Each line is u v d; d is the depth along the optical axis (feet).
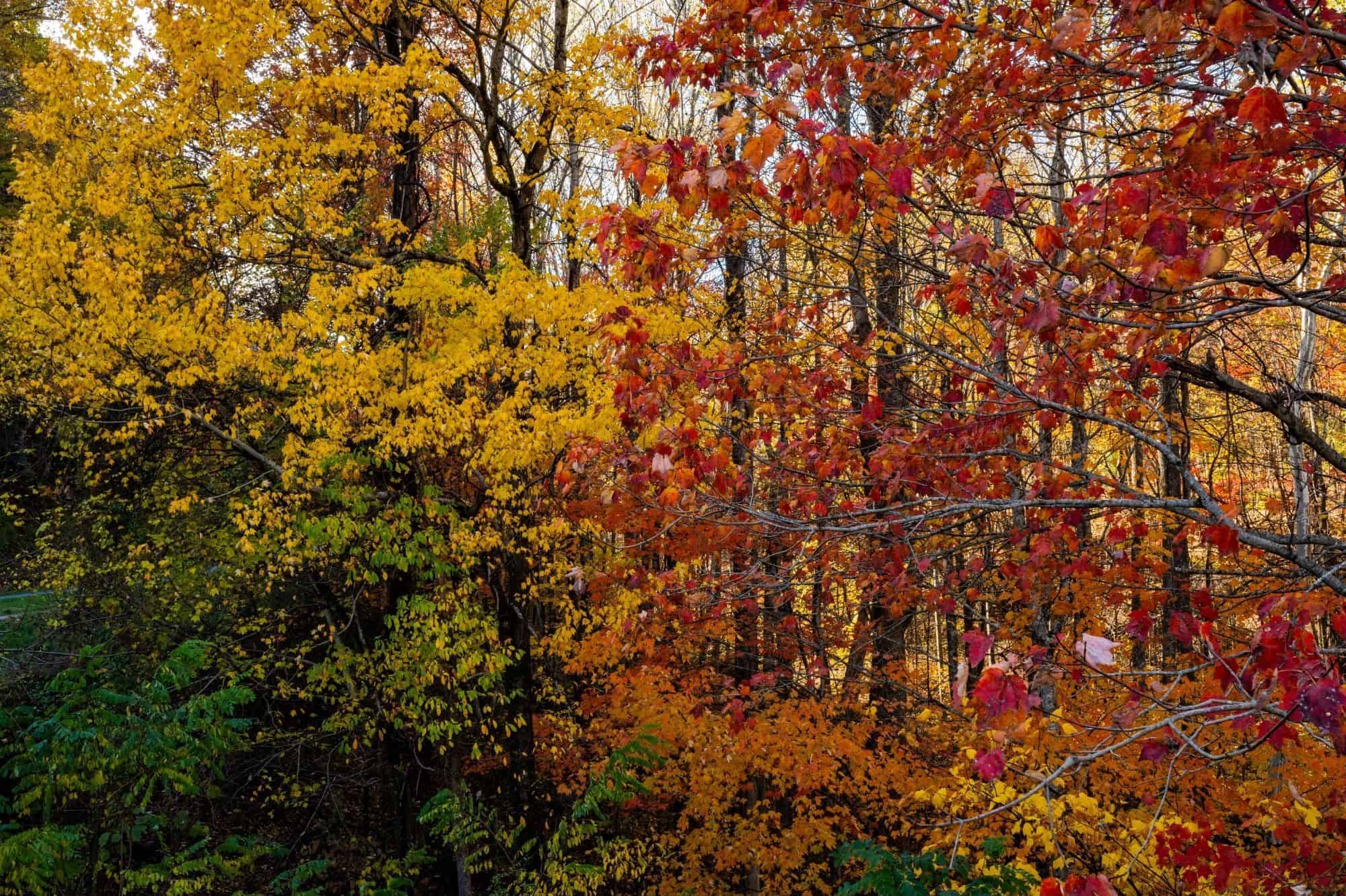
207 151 25.99
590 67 27.50
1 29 54.95
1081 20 9.06
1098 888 7.05
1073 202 9.97
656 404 14.19
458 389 28.73
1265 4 7.42
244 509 27.25
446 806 28.02
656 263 12.30
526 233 32.04
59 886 22.02
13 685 31.68
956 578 18.95
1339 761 15.15
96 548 37.04
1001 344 12.94
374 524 27.66
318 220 26.08
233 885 28.81
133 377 25.67
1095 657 7.62
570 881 26.99
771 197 12.96
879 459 14.46
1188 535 16.66
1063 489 13.26
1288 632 7.91
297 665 37.50
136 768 22.79
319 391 26.03
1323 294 9.50
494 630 29.35
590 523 25.31
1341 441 25.20
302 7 27.25
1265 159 10.11
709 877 30.91
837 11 13.30
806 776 26.16
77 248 25.94
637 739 27.14
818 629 26.91
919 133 15.26
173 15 24.16
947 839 18.02
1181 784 18.39
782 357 17.57
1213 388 12.83
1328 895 12.08
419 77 25.64
